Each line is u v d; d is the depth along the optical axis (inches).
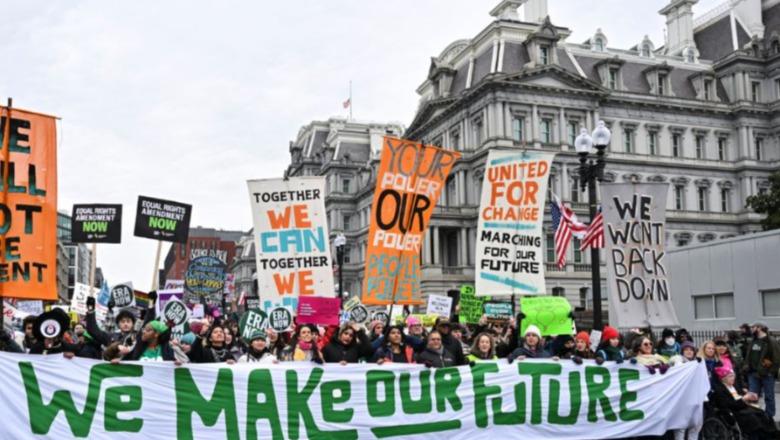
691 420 519.8
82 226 664.4
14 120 462.0
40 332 418.3
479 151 2691.9
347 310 1023.0
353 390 462.0
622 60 2854.3
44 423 409.4
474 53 2854.3
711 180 2960.1
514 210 648.4
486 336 525.3
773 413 671.1
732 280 1199.6
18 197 458.0
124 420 422.0
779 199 2140.7
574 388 499.5
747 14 3196.4
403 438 466.6
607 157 2780.5
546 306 558.9
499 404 484.4
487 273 638.5
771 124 3019.2
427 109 2977.4
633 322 593.9
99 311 1047.0
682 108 2913.4
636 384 510.3
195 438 433.4
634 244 605.0
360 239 4077.3
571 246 2632.9
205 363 446.0
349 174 4264.3
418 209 591.8
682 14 3243.1
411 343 521.0
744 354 858.1
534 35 2659.9
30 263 456.1
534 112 2650.1
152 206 651.5
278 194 629.6
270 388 449.1
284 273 625.9
